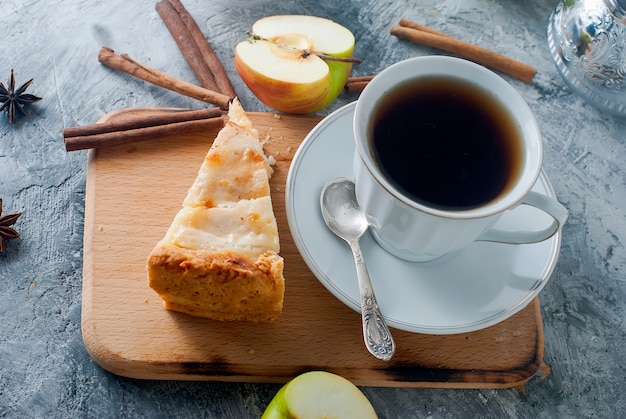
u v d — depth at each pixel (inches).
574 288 21.9
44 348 20.1
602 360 21.0
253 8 25.4
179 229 19.4
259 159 20.3
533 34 25.9
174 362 19.3
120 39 24.5
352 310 20.2
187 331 19.7
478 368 19.9
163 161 21.6
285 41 22.6
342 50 22.5
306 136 21.9
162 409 19.7
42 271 21.0
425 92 19.2
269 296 19.1
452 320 19.3
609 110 24.5
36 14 24.7
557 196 23.1
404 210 18.1
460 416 20.2
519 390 20.6
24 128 22.9
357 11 25.7
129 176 21.3
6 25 24.4
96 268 20.0
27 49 24.1
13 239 21.3
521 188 17.9
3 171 22.2
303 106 22.5
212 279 18.8
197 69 23.6
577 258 22.3
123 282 20.0
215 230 19.5
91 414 19.6
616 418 20.4
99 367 20.0
